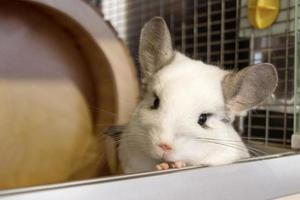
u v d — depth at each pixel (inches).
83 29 15.4
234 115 16.8
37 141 15.5
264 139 20.8
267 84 16.1
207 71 16.5
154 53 17.1
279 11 20.2
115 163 17.0
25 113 15.3
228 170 12.5
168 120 14.5
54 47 15.9
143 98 16.6
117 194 10.3
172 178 11.3
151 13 28.8
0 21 14.8
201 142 15.1
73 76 16.3
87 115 16.7
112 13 30.2
